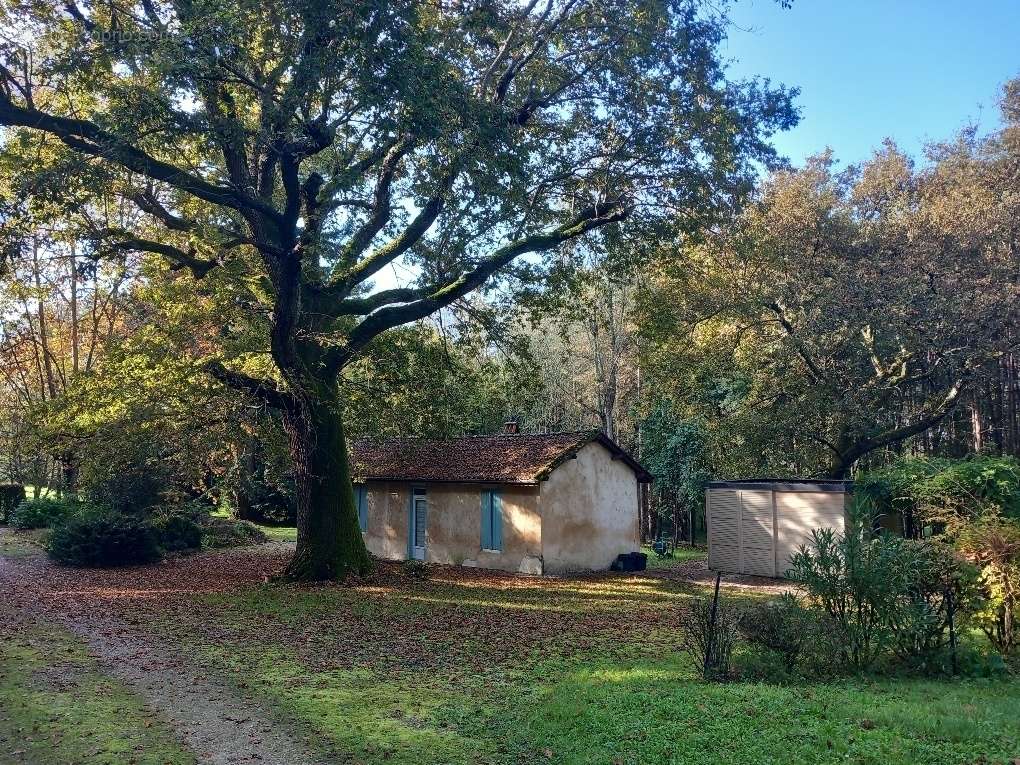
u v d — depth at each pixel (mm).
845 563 9234
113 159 12211
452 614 14984
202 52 11242
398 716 7914
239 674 9695
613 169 16938
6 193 12688
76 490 29484
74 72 12195
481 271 18828
